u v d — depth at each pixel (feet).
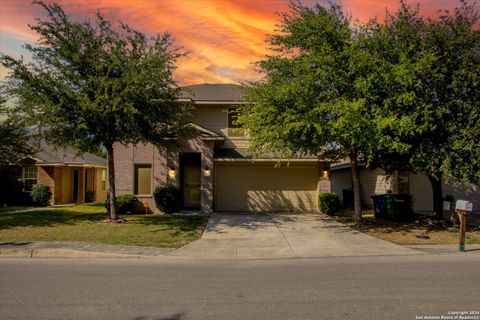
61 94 45.44
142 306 18.69
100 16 48.14
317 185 67.00
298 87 42.06
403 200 54.39
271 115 42.45
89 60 46.11
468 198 66.64
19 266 28.53
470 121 40.98
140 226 48.03
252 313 17.54
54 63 46.03
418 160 43.50
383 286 22.24
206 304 18.98
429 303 18.88
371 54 43.21
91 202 91.15
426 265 28.45
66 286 22.52
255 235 42.68
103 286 22.53
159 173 63.82
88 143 49.08
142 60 47.70
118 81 45.03
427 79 43.57
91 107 43.70
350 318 16.80
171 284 23.04
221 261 30.94
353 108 38.65
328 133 42.01
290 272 26.50
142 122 48.93
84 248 34.19
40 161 76.69
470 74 40.73
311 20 43.45
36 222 51.26
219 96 70.64
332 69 43.14
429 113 41.47
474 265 28.32
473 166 41.93
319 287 22.16
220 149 69.21
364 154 51.01
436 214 53.26
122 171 64.03
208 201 62.64
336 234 43.50
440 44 43.32
